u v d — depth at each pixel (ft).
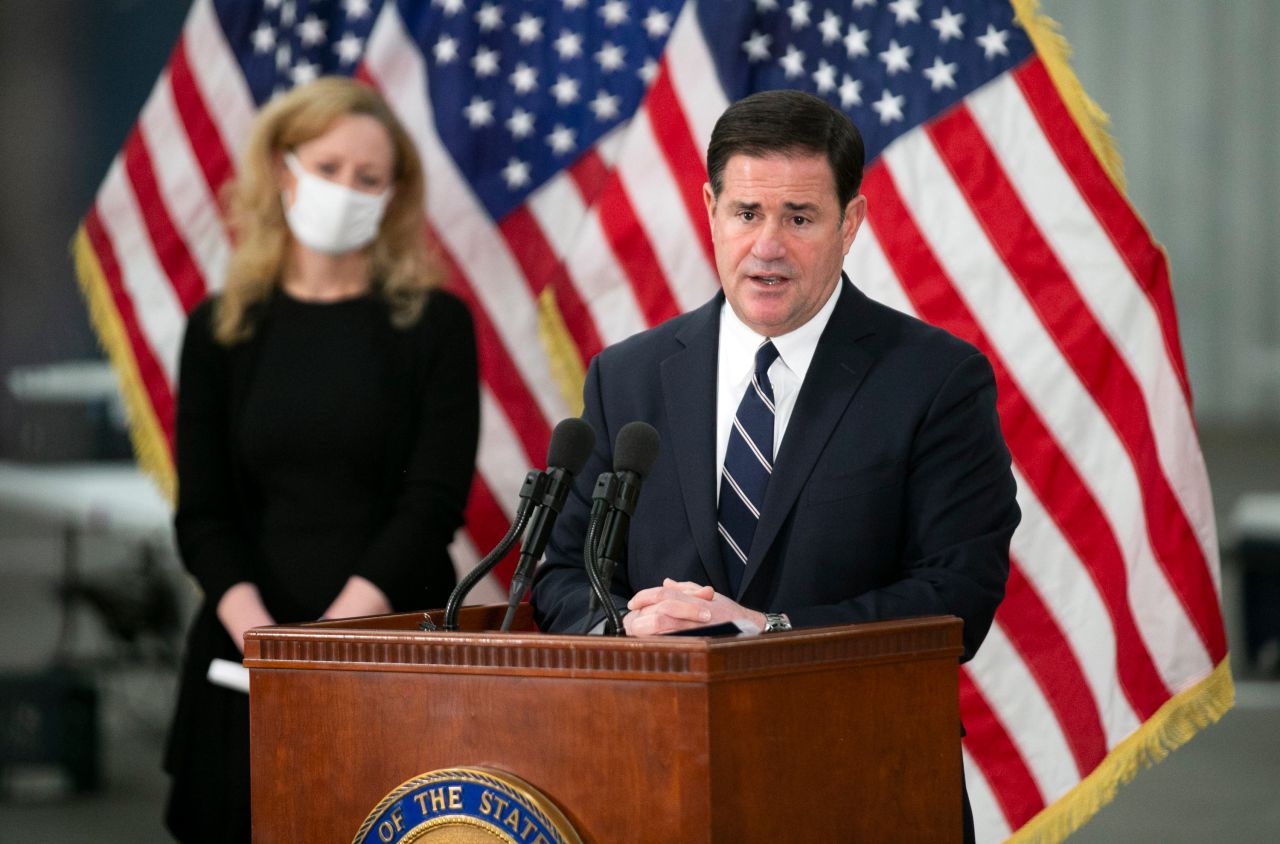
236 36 41.68
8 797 56.08
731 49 37.27
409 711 17.08
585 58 39.70
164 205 41.68
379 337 33.19
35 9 132.05
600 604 19.31
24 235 131.64
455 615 18.65
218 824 31.81
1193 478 35.12
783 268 20.92
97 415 108.99
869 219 36.35
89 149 133.39
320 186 33.30
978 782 35.42
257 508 32.91
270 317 33.42
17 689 56.59
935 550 21.02
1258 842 50.14
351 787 17.44
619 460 18.57
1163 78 117.80
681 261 37.42
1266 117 117.19
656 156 37.68
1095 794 34.86
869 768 17.12
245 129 41.50
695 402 22.30
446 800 16.48
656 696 15.62
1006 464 21.88
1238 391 120.57
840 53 36.88
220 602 31.53
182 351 33.60
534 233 39.70
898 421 21.36
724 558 21.62
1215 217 118.73
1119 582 35.09
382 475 32.81
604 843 15.94
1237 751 61.57
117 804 55.16
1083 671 35.14
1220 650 35.01
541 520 18.86
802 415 21.62
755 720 15.87
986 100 36.09
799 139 20.76
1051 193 35.65
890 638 17.38
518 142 39.78
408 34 40.57
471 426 33.53
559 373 37.86
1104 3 117.91
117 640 67.77
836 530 21.11
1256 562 74.38
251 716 18.06
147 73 133.08
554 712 16.21
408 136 34.88
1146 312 35.35
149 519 78.59
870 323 22.25
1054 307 35.50
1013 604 35.42
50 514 98.73
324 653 17.60
